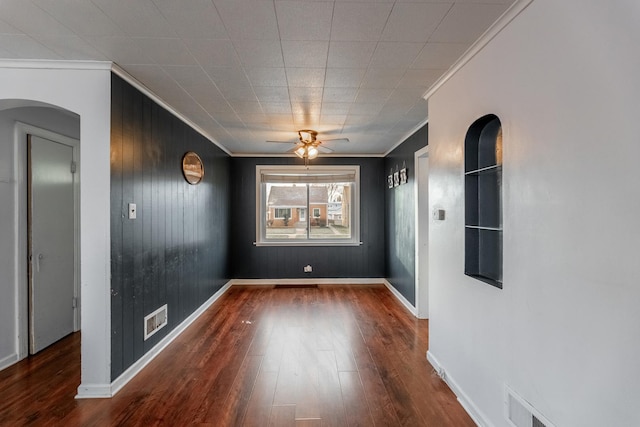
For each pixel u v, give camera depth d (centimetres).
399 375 253
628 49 104
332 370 261
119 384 234
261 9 163
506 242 168
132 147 254
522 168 156
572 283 126
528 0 148
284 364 271
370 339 325
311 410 208
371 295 500
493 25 175
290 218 589
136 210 259
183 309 354
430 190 274
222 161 513
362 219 578
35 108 292
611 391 111
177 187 340
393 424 195
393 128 398
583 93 121
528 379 151
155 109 291
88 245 224
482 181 210
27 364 269
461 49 202
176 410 209
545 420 140
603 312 113
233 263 571
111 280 227
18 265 275
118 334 235
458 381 222
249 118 355
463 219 214
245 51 207
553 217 136
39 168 293
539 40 143
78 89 225
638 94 101
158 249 296
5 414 204
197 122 371
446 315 242
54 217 310
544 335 141
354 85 261
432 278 270
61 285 318
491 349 182
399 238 475
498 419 175
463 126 215
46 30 183
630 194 104
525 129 153
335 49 204
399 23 175
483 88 190
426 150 359
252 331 348
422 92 276
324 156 575
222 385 238
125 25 178
